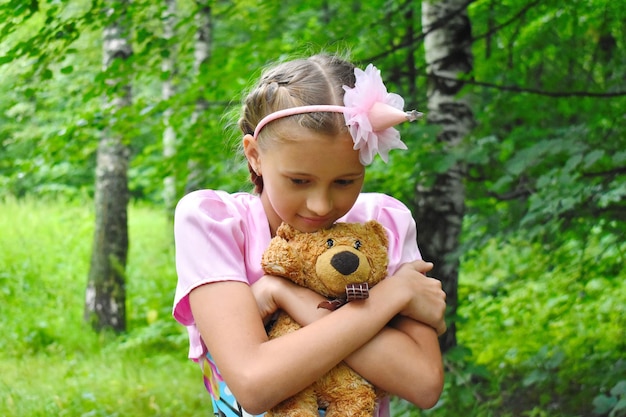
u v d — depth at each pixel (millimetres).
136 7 5012
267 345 1843
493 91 5617
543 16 5926
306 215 1854
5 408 5930
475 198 5613
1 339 8555
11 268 10625
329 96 1826
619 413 4172
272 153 1834
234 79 5445
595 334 6133
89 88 5762
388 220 2207
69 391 6461
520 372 5840
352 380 1882
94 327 9164
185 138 5434
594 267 5273
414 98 5609
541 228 4168
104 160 9328
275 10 6320
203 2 5434
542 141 4109
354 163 1800
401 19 6008
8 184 8562
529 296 6875
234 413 2008
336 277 1844
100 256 9273
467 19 5129
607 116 4918
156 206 17891
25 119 8055
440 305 1994
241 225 2037
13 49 4719
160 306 9836
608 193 4281
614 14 5520
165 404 6094
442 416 4566
